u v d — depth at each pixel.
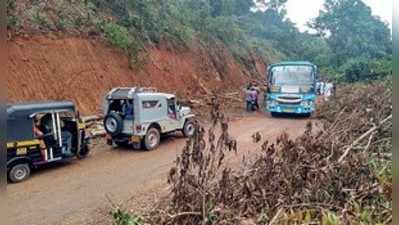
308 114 20.91
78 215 7.48
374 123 9.20
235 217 5.77
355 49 57.03
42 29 15.80
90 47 17.47
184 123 15.05
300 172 6.45
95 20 18.64
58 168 10.82
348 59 49.72
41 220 7.22
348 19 65.00
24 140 9.80
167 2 27.08
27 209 7.76
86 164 11.27
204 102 22.44
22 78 13.95
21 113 9.74
